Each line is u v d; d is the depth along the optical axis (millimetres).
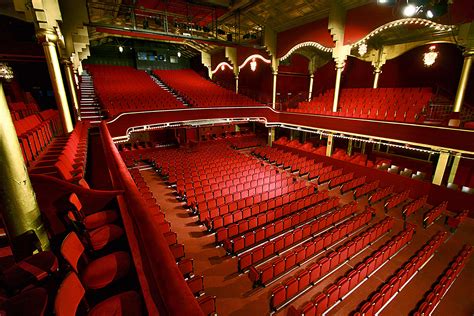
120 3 12562
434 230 8859
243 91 24031
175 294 1061
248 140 23219
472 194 9531
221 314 5398
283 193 10859
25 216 2305
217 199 9414
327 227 8688
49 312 2031
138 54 24359
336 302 5676
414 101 12992
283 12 13852
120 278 2402
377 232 7926
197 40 13461
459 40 9688
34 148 5141
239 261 6402
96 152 7828
